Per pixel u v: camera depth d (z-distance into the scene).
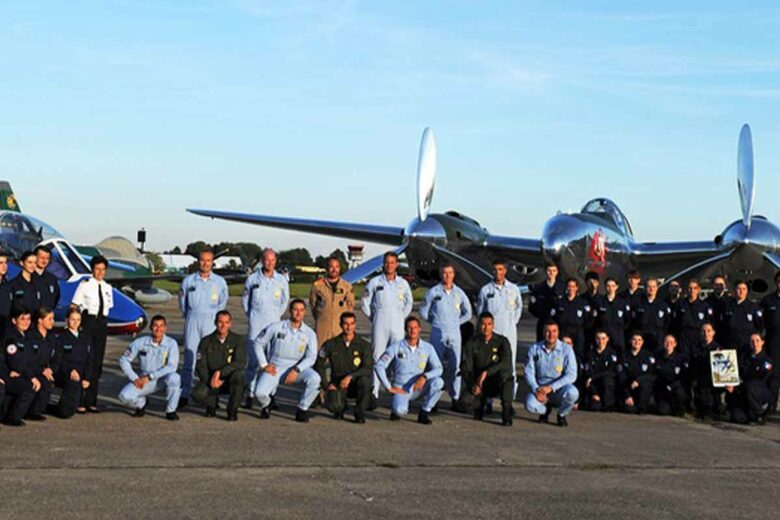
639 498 6.49
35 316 9.17
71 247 14.80
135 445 8.02
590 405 11.26
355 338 10.02
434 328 11.22
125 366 9.77
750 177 17.44
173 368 9.73
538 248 19.53
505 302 11.52
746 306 11.56
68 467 7.00
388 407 11.08
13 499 5.96
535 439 8.99
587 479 7.11
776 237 17.53
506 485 6.81
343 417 10.16
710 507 6.27
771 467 7.81
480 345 10.14
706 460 8.06
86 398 9.99
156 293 31.28
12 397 9.00
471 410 10.88
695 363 11.07
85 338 9.76
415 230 18.34
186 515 5.71
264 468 7.20
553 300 12.28
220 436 8.65
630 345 11.20
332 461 7.56
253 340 10.96
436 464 7.55
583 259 18.00
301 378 9.75
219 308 11.04
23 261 10.01
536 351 10.25
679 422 10.55
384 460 7.67
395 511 5.96
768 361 10.62
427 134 18.53
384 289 11.07
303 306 9.84
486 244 19.84
